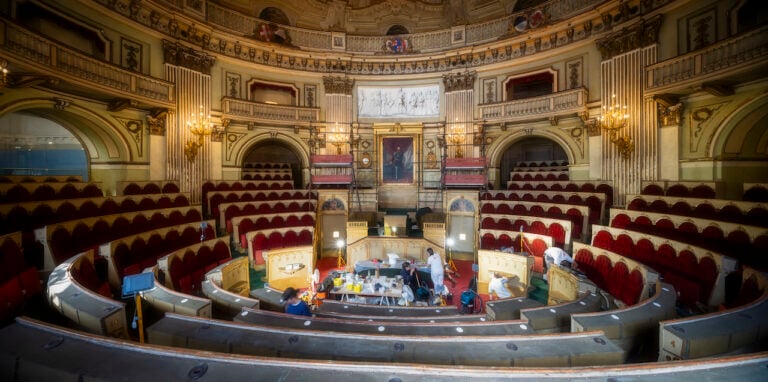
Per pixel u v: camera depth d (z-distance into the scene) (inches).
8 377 98.7
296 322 181.0
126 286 143.7
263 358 97.0
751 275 228.2
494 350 129.7
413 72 726.5
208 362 96.3
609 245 376.2
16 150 780.0
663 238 321.7
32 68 346.9
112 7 468.4
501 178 833.5
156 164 540.1
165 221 424.8
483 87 687.1
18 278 214.1
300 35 705.6
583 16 550.0
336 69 718.5
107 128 488.7
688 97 456.8
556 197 541.0
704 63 405.4
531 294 374.9
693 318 152.8
